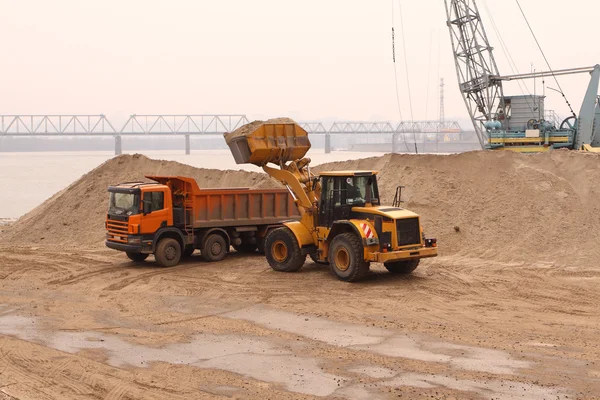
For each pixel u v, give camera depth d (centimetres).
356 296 1571
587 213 2197
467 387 967
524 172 2420
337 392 952
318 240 1823
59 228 2825
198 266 1994
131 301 1564
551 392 945
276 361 1099
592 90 3616
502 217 2283
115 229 1998
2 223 3531
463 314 1407
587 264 1948
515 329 1286
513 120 4031
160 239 1989
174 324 1351
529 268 1900
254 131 1892
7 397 944
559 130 3719
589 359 1095
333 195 1769
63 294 1653
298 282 1731
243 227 2144
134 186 1988
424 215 2411
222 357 1123
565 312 1420
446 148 16125
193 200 2016
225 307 1491
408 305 1487
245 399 928
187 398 934
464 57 4662
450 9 4681
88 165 14562
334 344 1195
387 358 1109
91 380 1011
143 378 1019
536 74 3950
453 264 1973
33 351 1164
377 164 2895
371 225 1691
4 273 1925
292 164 1931
